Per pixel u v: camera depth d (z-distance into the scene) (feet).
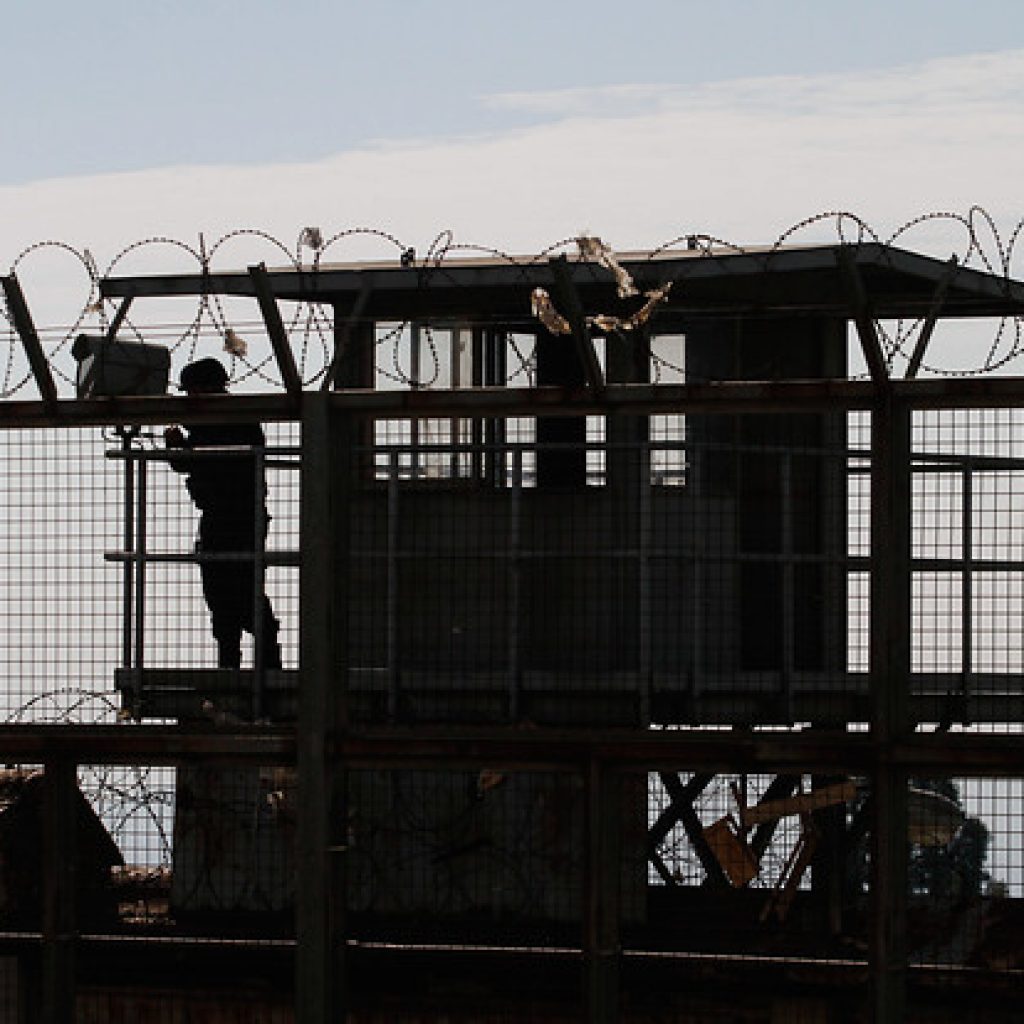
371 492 66.13
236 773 63.62
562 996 56.75
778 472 67.62
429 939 61.11
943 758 44.01
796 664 67.41
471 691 62.03
